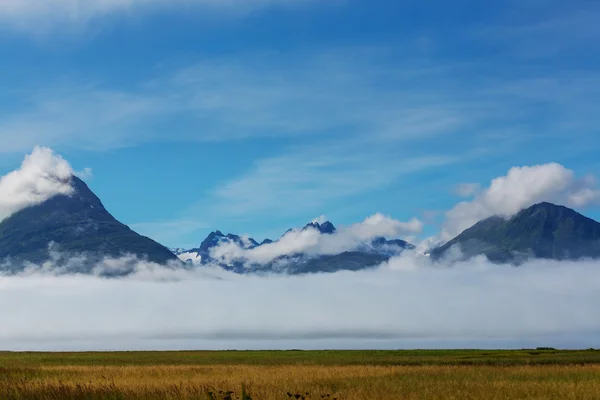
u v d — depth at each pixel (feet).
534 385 141.69
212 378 167.84
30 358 390.21
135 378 170.50
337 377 173.06
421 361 325.83
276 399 110.42
